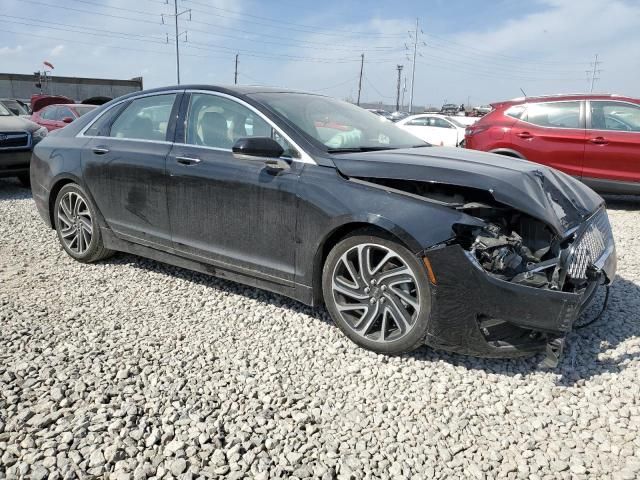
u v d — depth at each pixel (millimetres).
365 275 3102
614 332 3471
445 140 14609
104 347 3158
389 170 3070
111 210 4375
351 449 2328
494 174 2988
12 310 3658
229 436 2375
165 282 4281
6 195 8359
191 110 3961
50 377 2793
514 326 2865
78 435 2326
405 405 2662
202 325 3504
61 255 4992
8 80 38781
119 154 4242
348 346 3223
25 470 2115
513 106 8445
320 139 3461
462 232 2791
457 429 2492
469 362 3068
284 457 2258
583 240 3004
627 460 2279
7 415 2461
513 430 2492
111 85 42531
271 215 3387
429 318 2883
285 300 3904
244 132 3627
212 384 2785
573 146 7859
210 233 3742
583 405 2678
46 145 4941
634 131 7609
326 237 3166
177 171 3836
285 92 4047
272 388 2771
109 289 4117
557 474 2207
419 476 2182
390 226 2895
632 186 7664
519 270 2812
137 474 2121
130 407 2537
